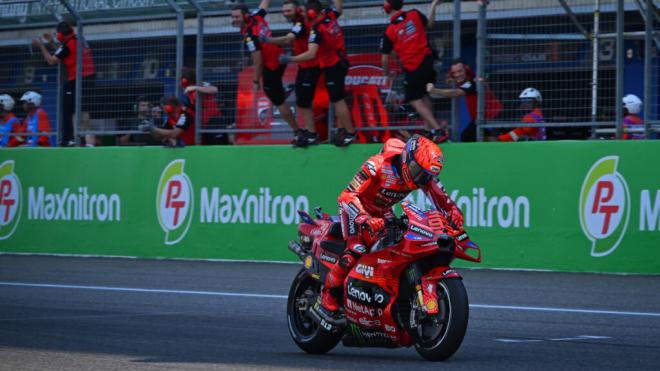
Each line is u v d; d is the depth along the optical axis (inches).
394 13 1584.6
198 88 1808.6
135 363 791.1
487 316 1083.9
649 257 1421.0
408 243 765.9
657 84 1528.1
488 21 1566.2
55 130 1988.2
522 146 1523.1
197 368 764.0
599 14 1502.2
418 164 773.9
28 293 1355.8
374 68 1664.6
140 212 1877.5
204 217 1806.1
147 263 1761.8
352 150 1659.7
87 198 1936.5
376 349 902.4
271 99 1710.1
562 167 1488.7
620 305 1160.8
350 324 832.9
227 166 1785.2
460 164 1576.0
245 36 1691.7
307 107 1688.0
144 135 1931.6
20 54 2012.8
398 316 800.9
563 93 1524.4
